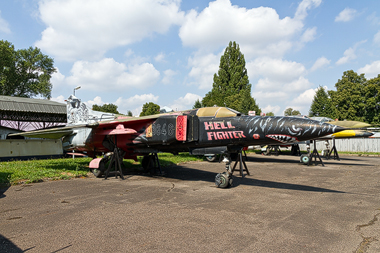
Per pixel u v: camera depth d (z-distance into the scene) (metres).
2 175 8.39
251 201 5.75
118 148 10.12
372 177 9.83
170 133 8.23
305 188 7.41
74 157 17.34
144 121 9.17
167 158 16.02
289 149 27.00
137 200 5.80
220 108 8.16
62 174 9.38
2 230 3.86
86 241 3.43
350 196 6.35
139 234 3.69
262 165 14.25
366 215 4.71
